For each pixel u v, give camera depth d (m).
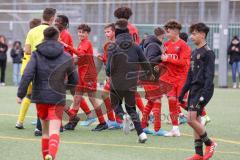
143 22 68.19
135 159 22.19
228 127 31.45
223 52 59.81
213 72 21.00
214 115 36.88
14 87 57.16
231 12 65.88
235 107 41.81
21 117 29.30
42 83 20.06
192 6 65.88
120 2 67.94
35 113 36.19
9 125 30.69
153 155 23.05
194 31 21.19
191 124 21.25
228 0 59.34
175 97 27.50
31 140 26.06
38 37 27.08
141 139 25.59
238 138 27.77
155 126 27.97
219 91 55.44
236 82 63.16
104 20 68.81
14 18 75.38
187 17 66.19
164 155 23.08
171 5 67.06
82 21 69.88
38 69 20.06
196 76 21.16
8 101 43.56
